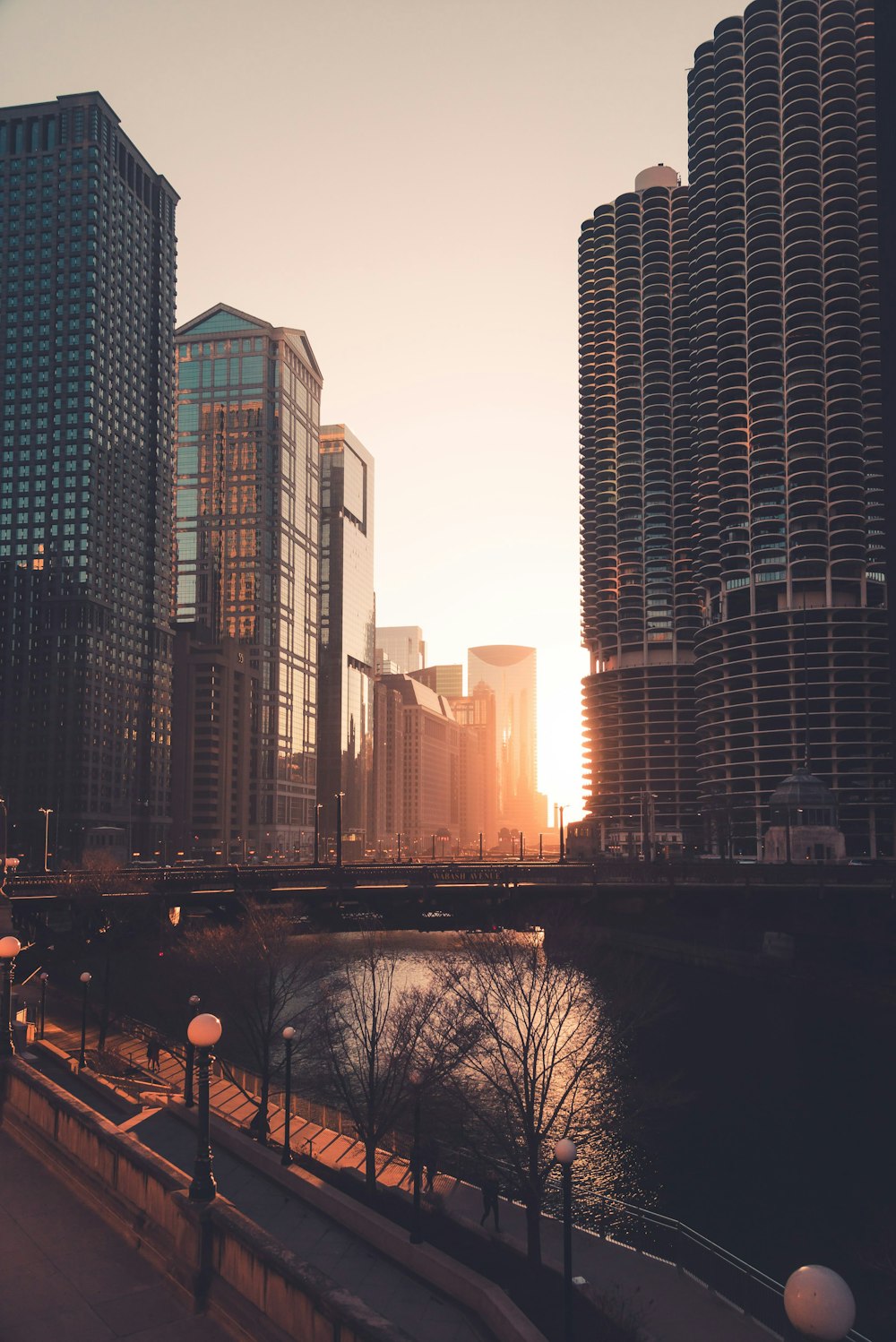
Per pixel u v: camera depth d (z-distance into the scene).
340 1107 52.44
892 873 86.12
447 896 80.69
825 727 187.88
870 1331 33.81
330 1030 50.09
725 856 176.25
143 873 83.25
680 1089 61.47
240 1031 60.00
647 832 188.62
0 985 22.61
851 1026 81.56
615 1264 34.94
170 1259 13.38
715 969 107.19
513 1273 29.39
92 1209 15.70
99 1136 16.20
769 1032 79.19
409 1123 45.56
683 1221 43.75
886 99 119.81
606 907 83.44
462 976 51.12
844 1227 43.28
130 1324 12.15
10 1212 15.59
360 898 80.38
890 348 118.81
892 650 118.81
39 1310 12.41
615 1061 61.75
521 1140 43.91
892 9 118.75
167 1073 59.72
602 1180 48.81
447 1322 22.70
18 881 78.50
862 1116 58.72
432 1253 25.61
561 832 147.12
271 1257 11.87
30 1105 19.19
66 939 75.81
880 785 184.50
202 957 60.50
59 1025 72.25
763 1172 50.03
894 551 118.12
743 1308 30.11
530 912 80.00
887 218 119.75
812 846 159.88
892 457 118.94
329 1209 29.69
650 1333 27.17
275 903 78.06
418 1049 44.50
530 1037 40.88
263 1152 34.22
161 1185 14.11
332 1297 10.93
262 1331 11.61
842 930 86.44
